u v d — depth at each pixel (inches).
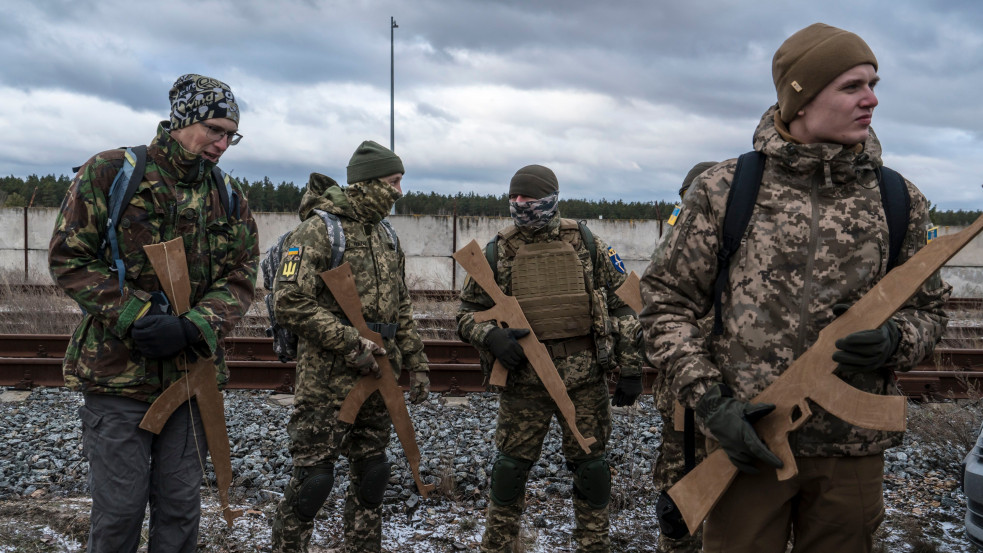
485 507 156.3
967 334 339.6
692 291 78.2
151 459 102.7
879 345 67.1
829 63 70.8
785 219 73.6
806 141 74.7
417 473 127.3
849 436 72.2
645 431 204.5
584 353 125.8
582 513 129.0
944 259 65.5
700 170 126.1
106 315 93.6
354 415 119.0
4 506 145.9
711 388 72.9
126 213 96.7
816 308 72.6
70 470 168.9
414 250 592.7
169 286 96.3
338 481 165.8
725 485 73.6
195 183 101.5
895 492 165.3
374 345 119.3
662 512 80.0
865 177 74.2
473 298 133.6
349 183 123.7
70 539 132.5
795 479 74.1
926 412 212.4
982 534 113.1
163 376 98.8
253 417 213.6
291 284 115.4
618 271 131.1
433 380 251.8
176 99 99.3
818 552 76.0
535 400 126.5
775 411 71.5
